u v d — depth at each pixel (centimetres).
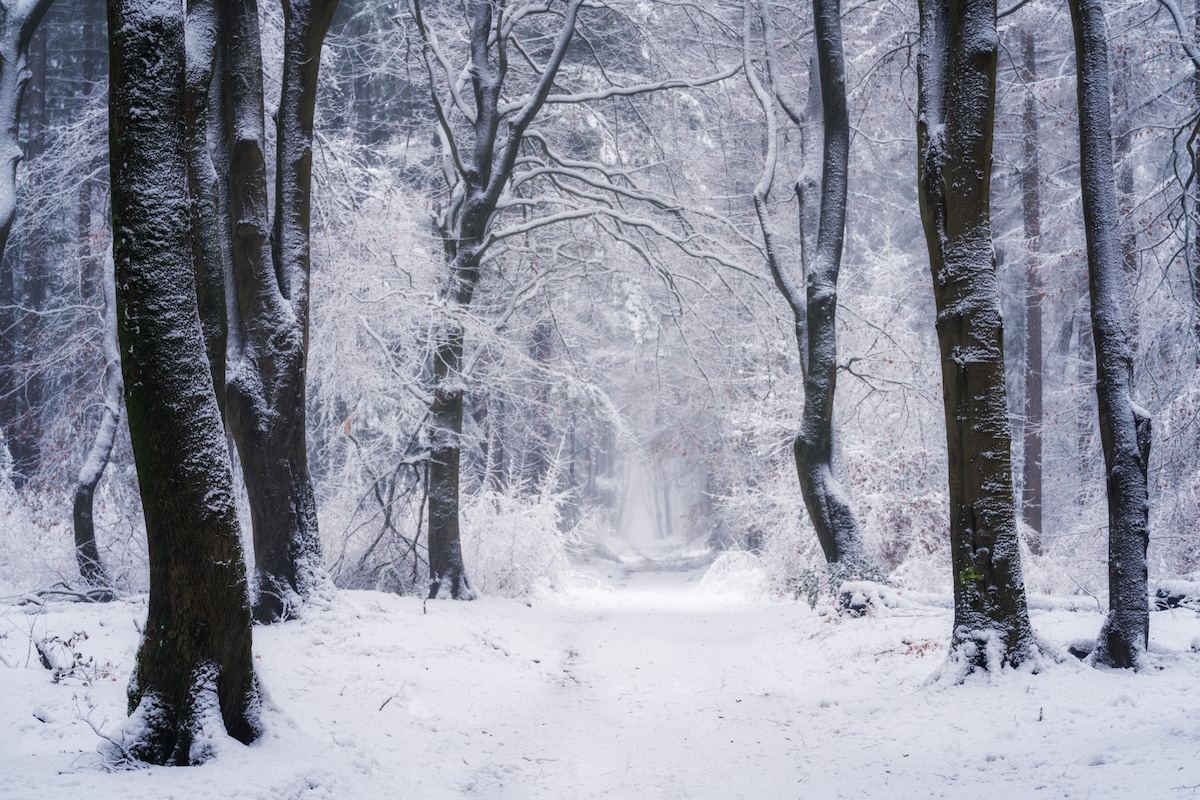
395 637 1071
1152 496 1648
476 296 1819
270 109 1416
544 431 2766
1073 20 948
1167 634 986
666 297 2297
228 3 1109
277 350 1134
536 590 1884
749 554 2152
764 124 2225
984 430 866
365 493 1656
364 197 1838
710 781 645
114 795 461
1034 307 2278
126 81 545
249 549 1620
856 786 605
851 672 987
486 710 861
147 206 545
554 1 2022
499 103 1845
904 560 1850
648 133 2058
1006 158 2527
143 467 550
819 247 1530
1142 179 2216
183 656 552
